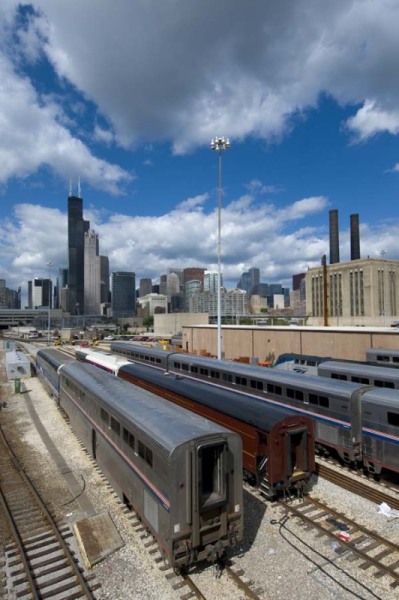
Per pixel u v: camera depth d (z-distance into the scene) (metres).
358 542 10.10
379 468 13.69
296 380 17.73
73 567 9.16
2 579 9.04
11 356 44.78
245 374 20.98
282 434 12.04
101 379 17.38
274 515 11.49
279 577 8.80
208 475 9.50
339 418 15.15
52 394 29.39
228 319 150.12
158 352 33.62
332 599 8.16
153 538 10.27
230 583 8.63
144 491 9.93
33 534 10.92
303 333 36.41
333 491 13.16
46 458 16.91
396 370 19.56
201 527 8.61
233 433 9.23
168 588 8.48
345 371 20.98
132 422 10.91
